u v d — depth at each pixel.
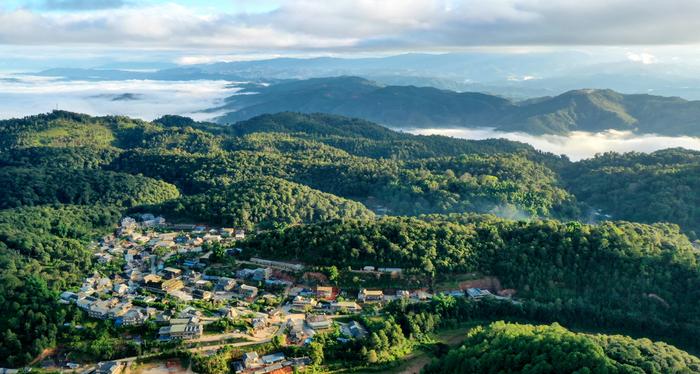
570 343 166.12
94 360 180.38
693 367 164.25
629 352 166.38
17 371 175.25
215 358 178.88
